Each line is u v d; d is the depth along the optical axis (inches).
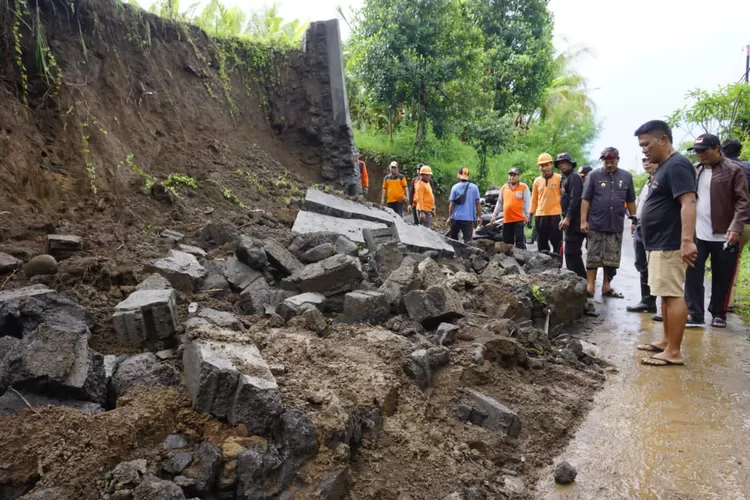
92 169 234.5
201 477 88.5
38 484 81.6
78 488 82.2
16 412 97.3
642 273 261.0
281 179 342.6
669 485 109.4
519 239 370.9
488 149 767.7
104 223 212.8
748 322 234.7
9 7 227.3
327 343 137.7
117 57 285.1
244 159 342.0
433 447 112.5
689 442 126.6
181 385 113.5
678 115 425.4
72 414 94.0
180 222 241.1
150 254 193.3
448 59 675.4
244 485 89.8
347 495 94.5
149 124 294.7
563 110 1056.2
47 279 159.8
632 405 147.5
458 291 203.0
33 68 234.7
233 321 140.2
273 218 279.1
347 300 168.6
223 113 354.6
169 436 97.0
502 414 126.3
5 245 178.7
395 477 102.0
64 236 180.7
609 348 201.8
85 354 108.8
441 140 748.0
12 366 103.3
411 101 710.5
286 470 92.8
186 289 169.8
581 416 140.9
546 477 113.0
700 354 189.8
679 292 175.9
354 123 786.8
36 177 214.1
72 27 263.9
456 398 133.3
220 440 96.9
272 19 436.5
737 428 133.2
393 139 757.9
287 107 401.1
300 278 177.8
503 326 176.1
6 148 207.0
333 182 397.1
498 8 938.7
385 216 349.1
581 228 283.6
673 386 160.9
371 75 677.9
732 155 238.2
